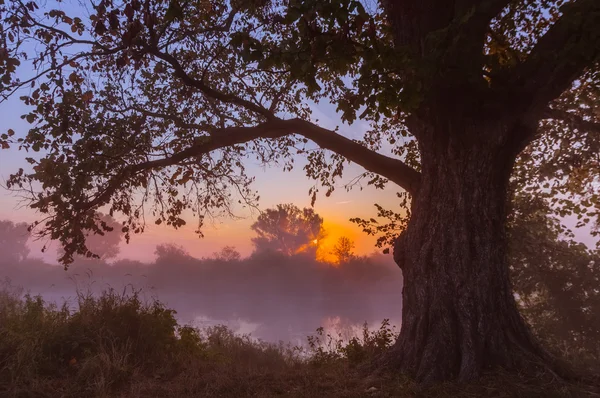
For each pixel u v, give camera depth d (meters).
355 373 7.52
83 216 9.41
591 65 7.41
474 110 7.35
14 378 6.52
